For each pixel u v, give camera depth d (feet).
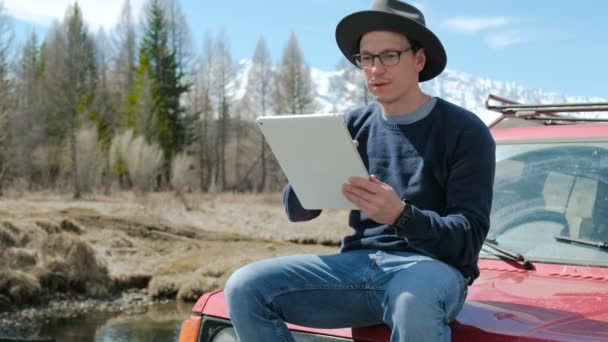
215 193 125.18
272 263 7.64
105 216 80.38
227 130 220.43
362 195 7.12
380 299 7.25
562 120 12.19
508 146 11.35
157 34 195.42
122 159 119.55
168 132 189.98
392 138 8.09
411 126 7.98
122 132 177.99
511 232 10.32
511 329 7.00
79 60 171.22
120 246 69.26
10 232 56.75
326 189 7.56
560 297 8.14
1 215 72.28
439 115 7.88
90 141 129.39
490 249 10.16
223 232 81.56
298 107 207.72
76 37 171.63
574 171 10.49
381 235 7.86
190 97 208.13
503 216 10.57
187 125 198.18
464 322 7.29
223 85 221.25
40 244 55.57
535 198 10.53
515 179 10.89
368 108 8.57
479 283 8.98
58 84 164.96
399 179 7.97
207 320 8.80
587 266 9.38
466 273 7.47
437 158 7.79
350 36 8.34
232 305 7.54
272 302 7.50
